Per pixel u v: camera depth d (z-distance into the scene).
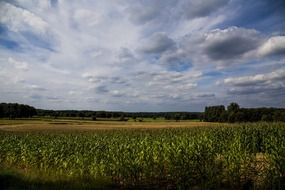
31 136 27.06
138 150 15.61
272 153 12.78
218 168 12.89
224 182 12.74
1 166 15.59
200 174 12.55
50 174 14.02
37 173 13.77
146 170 13.60
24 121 84.44
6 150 19.61
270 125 24.44
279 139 17.09
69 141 21.28
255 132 21.28
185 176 12.82
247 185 12.20
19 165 18.12
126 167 13.55
